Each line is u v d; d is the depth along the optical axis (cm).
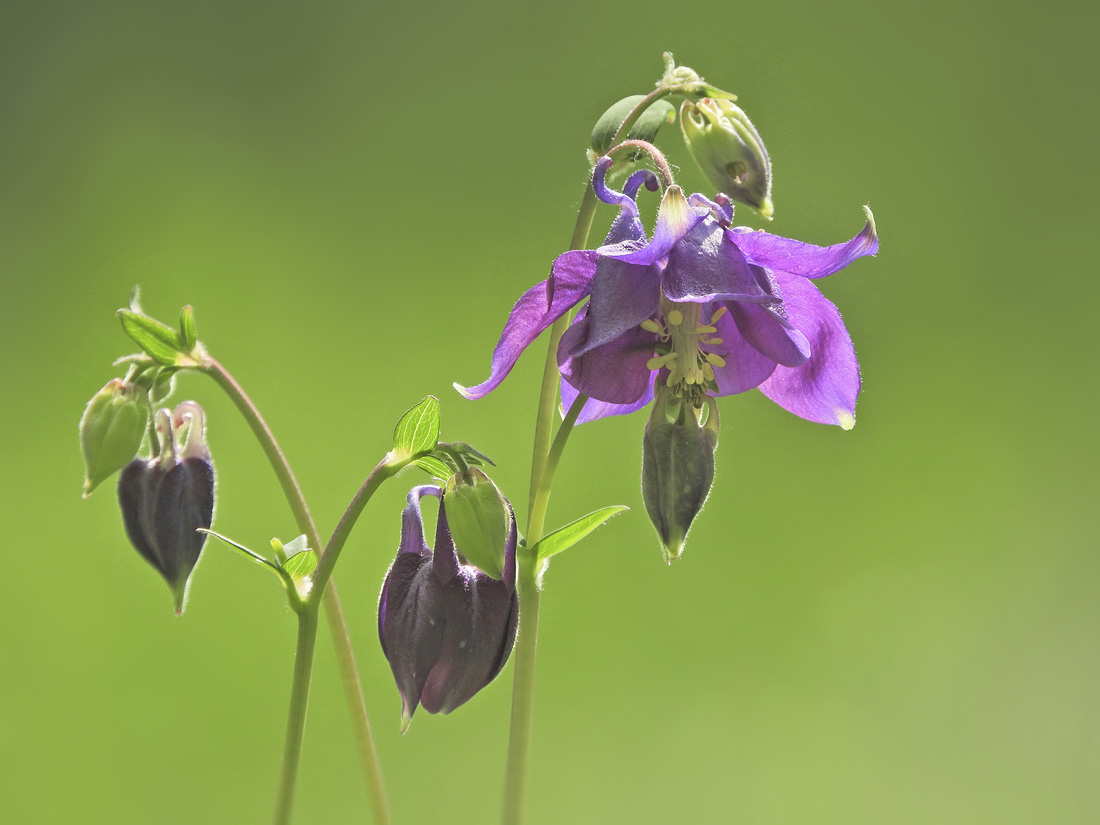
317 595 63
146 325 64
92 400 64
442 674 63
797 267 63
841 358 64
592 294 62
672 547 63
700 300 62
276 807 64
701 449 63
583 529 64
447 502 62
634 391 63
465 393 62
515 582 63
